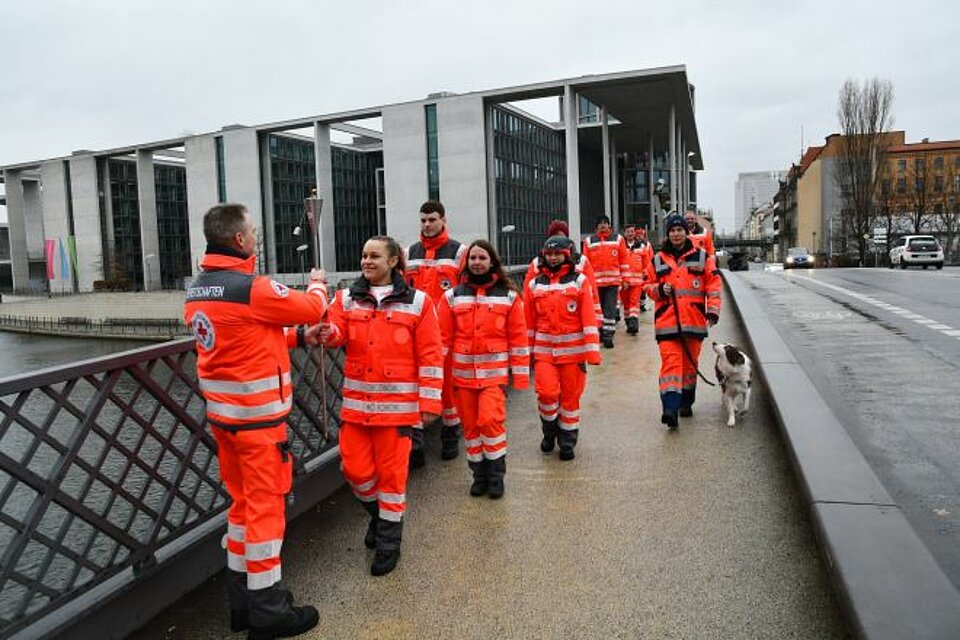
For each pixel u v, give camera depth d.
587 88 56.12
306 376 4.86
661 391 6.34
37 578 2.98
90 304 74.00
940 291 19.47
